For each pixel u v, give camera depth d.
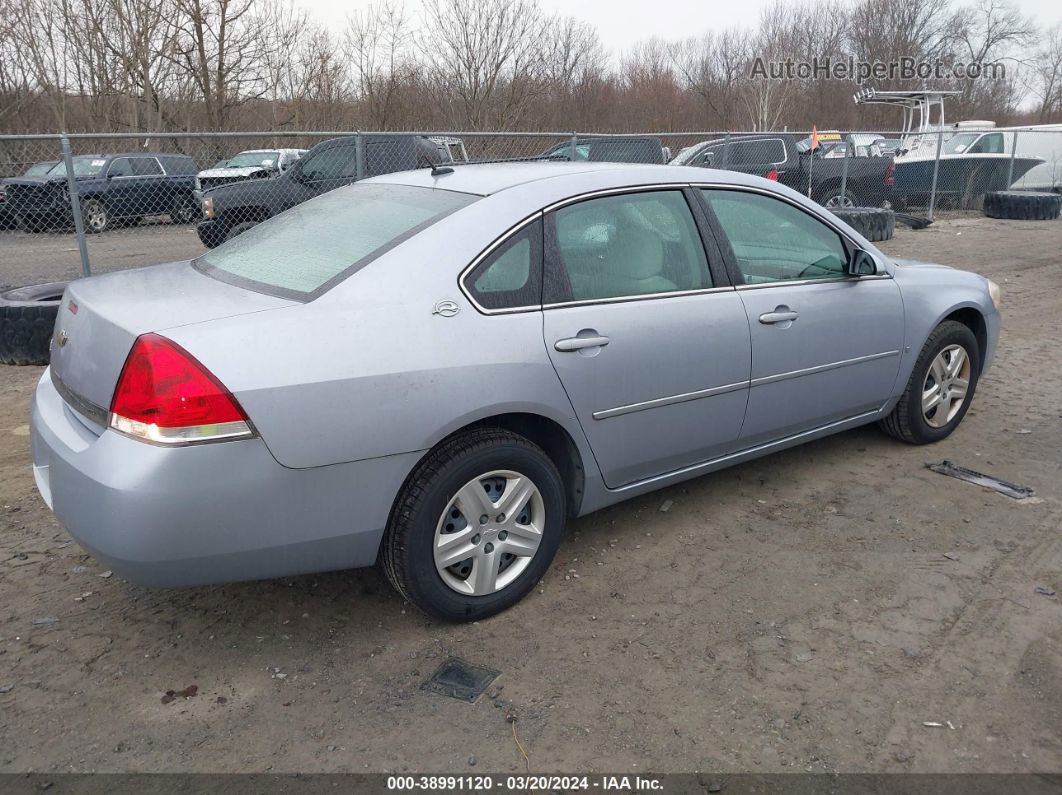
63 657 2.93
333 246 3.14
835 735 2.57
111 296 2.91
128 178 9.27
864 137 19.62
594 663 2.91
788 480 4.42
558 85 27.22
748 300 3.73
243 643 3.02
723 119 35.97
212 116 23.20
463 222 3.05
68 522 2.61
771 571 3.52
